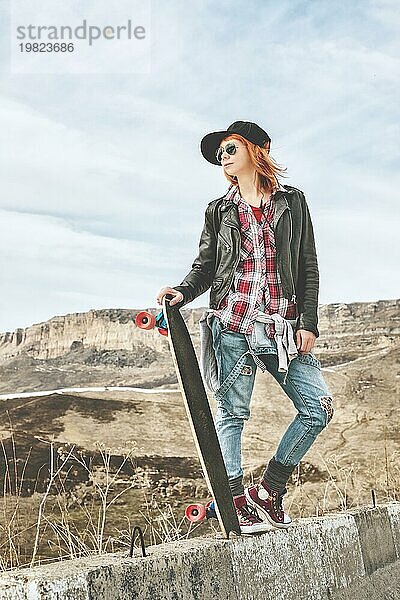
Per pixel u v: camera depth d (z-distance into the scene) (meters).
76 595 3.04
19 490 5.74
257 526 3.97
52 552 5.25
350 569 4.36
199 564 3.54
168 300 4.02
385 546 4.72
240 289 4.16
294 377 4.17
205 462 3.88
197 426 3.90
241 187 4.28
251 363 4.17
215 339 4.20
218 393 4.18
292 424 4.18
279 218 4.20
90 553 5.00
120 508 6.25
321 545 4.20
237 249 4.17
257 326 4.13
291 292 4.19
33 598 2.98
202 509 4.02
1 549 5.08
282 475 4.10
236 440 4.16
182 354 3.94
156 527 5.91
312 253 4.27
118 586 3.18
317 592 4.09
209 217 4.32
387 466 7.29
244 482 6.98
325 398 4.16
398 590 4.59
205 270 4.25
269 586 3.83
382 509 4.82
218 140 4.37
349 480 7.13
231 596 3.62
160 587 3.33
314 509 6.58
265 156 4.28
